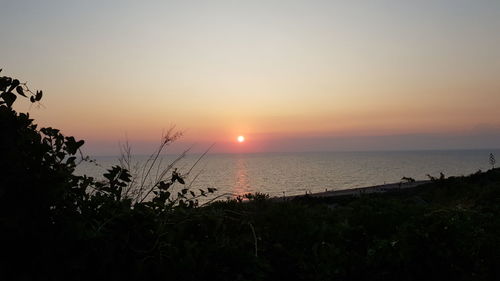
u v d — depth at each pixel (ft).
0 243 8.44
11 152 8.74
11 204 8.55
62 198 9.39
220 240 11.87
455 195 32.42
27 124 9.76
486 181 68.28
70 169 10.50
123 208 10.32
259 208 15.14
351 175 570.46
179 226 11.37
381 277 12.84
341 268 12.68
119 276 9.47
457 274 12.87
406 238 13.09
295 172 647.56
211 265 10.71
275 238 13.88
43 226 8.83
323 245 13.62
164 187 11.84
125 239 9.78
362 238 14.62
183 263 10.09
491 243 13.57
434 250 12.86
